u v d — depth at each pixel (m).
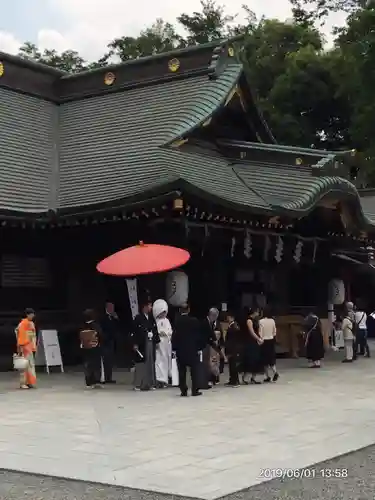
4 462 8.43
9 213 18.02
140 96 24.45
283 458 8.52
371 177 44.00
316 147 47.34
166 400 13.51
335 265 25.59
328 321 25.08
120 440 9.65
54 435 10.05
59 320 19.86
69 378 17.30
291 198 20.41
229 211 18.20
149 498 6.86
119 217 17.94
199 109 22.02
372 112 39.72
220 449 9.03
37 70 25.56
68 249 20.16
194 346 14.11
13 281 19.12
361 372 18.73
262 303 22.61
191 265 20.53
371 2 38.59
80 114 25.12
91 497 6.92
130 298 17.95
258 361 16.05
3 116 23.16
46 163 22.12
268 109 45.06
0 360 18.66
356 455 8.83
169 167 19.95
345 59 41.97
